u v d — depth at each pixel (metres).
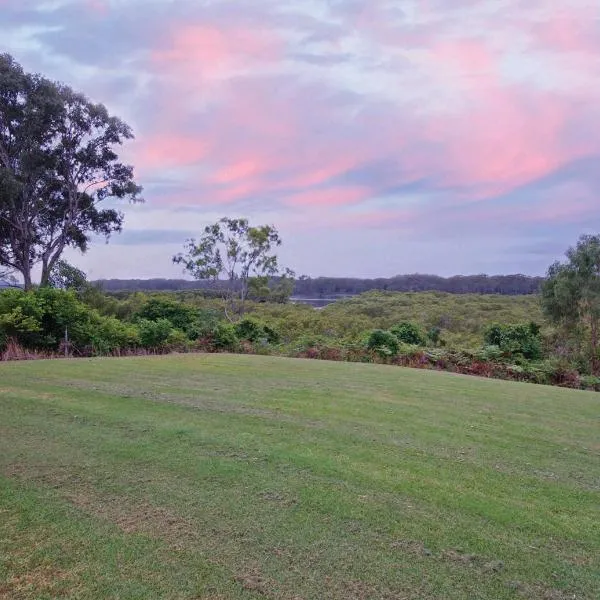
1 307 10.40
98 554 2.41
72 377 6.70
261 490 3.15
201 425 4.52
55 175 20.72
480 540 2.66
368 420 5.02
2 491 3.03
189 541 2.54
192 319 14.41
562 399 6.88
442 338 15.48
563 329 18.50
